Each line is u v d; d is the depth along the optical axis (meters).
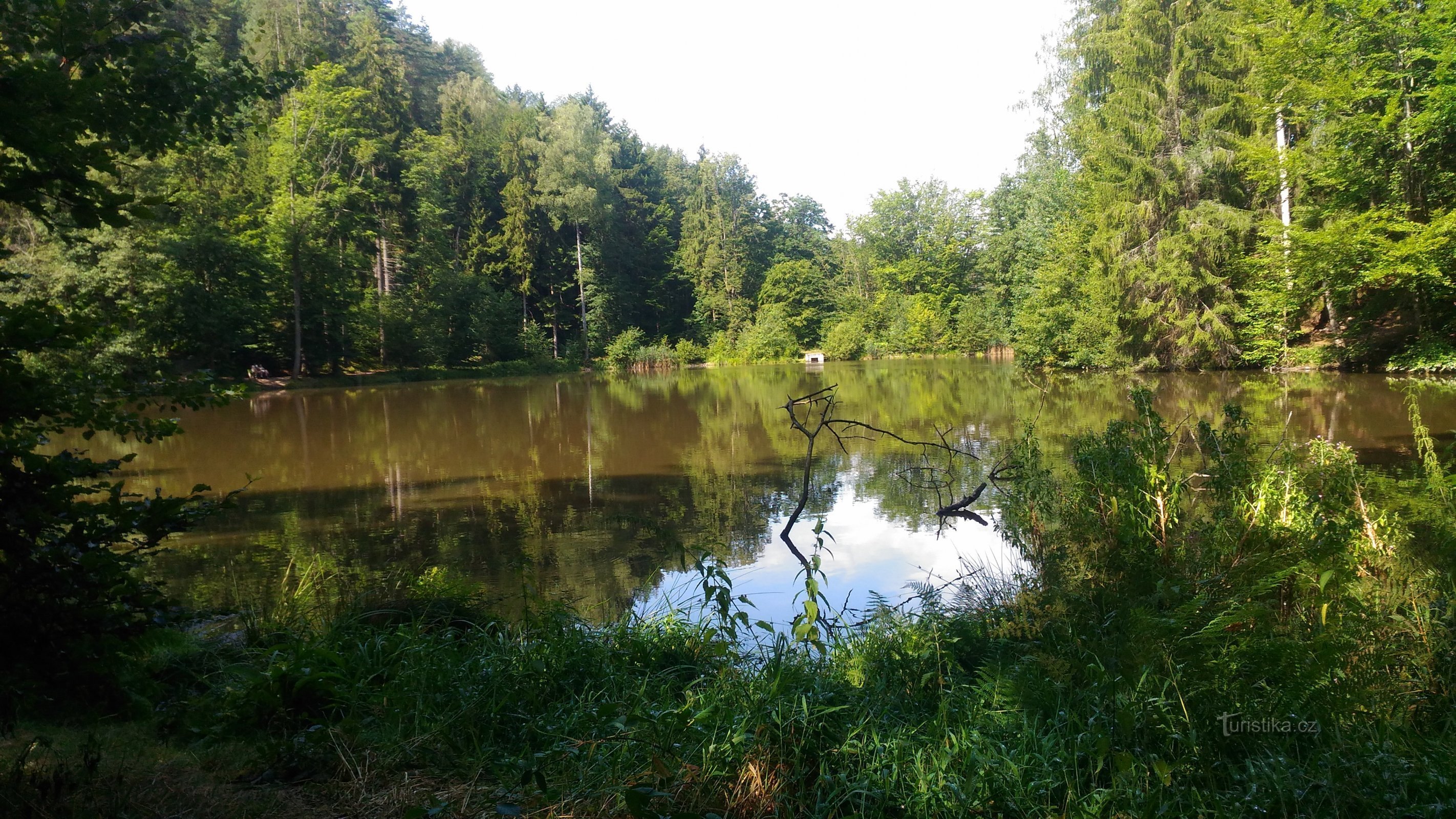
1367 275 17.41
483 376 38.66
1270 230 19.45
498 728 2.94
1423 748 2.49
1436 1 15.45
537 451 12.61
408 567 6.15
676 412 18.61
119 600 2.42
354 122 34.28
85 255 20.95
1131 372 23.80
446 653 3.55
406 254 39.41
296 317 30.52
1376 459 8.70
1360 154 17.72
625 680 3.41
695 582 5.66
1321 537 4.10
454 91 52.53
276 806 2.24
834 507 8.02
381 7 54.97
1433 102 16.14
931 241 57.25
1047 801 2.38
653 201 62.69
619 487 9.46
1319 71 18.19
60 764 2.26
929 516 7.50
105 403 2.80
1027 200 40.09
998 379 25.23
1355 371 19.66
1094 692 2.94
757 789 2.37
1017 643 4.04
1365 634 3.09
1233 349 22.16
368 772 2.48
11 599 2.21
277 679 2.96
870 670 3.66
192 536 7.30
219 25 41.31
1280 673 2.72
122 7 3.30
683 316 60.12
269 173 30.73
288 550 6.76
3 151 2.65
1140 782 2.38
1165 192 22.34
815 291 58.56
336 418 18.39
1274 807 2.21
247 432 15.85
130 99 3.26
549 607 4.48
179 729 2.79
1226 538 4.40
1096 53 25.86
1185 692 2.70
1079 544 5.04
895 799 2.41
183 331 24.88
